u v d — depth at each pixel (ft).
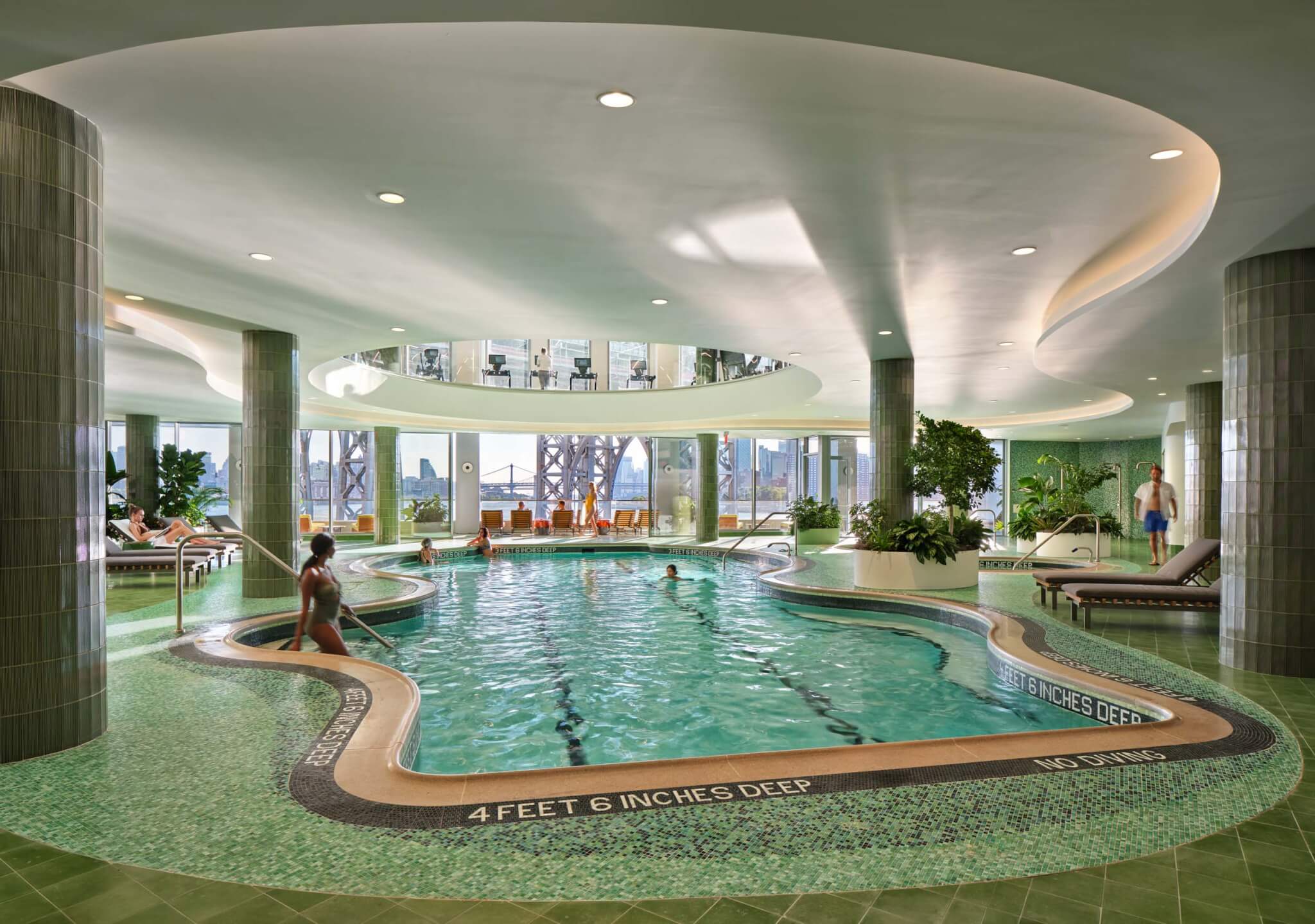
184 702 16.29
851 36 9.54
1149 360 34.50
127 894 8.71
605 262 22.86
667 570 50.06
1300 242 18.47
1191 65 10.12
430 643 29.01
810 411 63.93
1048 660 21.16
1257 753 13.46
